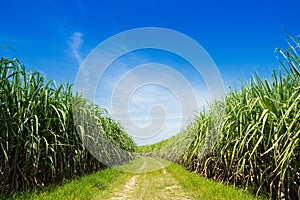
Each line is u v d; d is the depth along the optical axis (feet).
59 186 16.48
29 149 14.53
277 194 13.35
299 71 11.87
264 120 12.26
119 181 23.17
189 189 18.38
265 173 14.03
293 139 11.00
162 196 17.17
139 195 17.71
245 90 16.39
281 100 13.01
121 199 16.65
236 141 15.38
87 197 15.30
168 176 27.25
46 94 16.63
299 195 11.47
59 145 17.62
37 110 16.35
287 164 10.96
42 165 16.43
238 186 17.49
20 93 15.26
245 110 14.92
